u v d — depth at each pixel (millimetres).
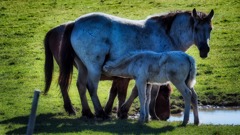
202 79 29812
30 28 41250
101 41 20375
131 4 46875
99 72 20500
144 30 20969
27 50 36188
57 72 30672
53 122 20531
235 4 45906
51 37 23109
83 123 20094
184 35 21141
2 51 36031
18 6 47406
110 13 44344
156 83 19594
